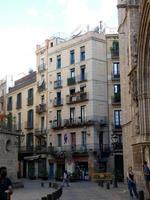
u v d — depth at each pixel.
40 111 62.06
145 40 24.55
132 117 29.59
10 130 33.41
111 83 54.75
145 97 25.72
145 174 19.19
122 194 23.69
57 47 60.62
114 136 47.53
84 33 56.91
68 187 35.06
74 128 55.56
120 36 36.00
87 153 52.44
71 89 57.19
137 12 30.30
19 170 64.69
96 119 53.16
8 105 71.75
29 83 66.00
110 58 55.25
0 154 31.28
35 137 63.50
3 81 74.88
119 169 51.88
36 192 28.67
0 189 10.95
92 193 26.17
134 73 27.61
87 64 54.81
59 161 57.19
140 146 25.69
